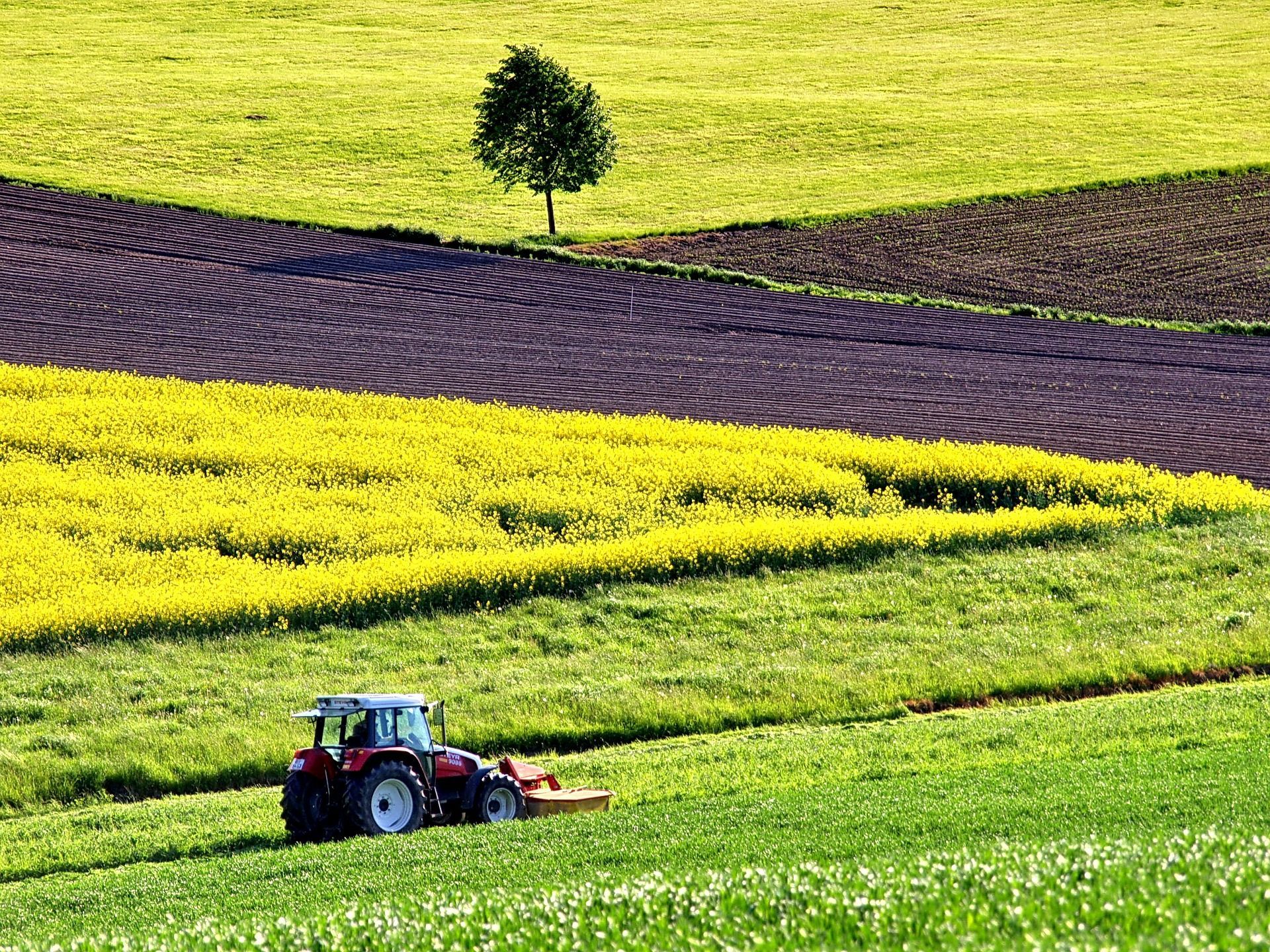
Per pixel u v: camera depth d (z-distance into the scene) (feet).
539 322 640.58
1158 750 231.09
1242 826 158.40
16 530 390.63
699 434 508.12
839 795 204.95
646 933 109.40
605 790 221.66
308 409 519.19
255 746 258.98
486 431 506.07
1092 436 529.04
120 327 594.24
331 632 329.11
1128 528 415.85
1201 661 310.86
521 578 355.36
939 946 99.60
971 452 490.49
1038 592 359.66
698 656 314.35
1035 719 260.83
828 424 537.65
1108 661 309.22
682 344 623.36
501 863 170.60
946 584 364.38
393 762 201.46
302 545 395.75
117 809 231.09
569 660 310.86
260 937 117.50
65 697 285.43
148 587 350.23
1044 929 97.19
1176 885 107.76
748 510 435.94
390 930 116.47
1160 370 609.01
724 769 236.22
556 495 436.76
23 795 240.73
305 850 188.75
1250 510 436.35
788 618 339.36
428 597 346.54
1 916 168.86
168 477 446.19
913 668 305.32
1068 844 140.15
